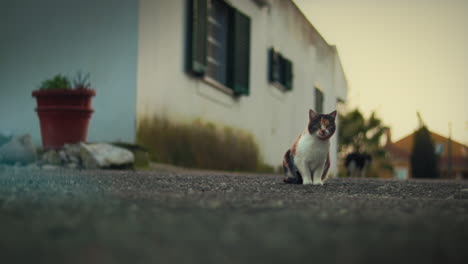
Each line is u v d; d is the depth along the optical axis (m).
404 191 4.19
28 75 6.96
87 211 2.14
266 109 9.78
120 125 6.50
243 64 8.66
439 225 2.01
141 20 6.55
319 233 1.72
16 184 3.54
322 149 4.30
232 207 2.45
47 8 6.91
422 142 23.80
